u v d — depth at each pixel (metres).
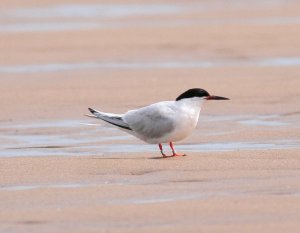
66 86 20.72
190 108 13.52
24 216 10.08
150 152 14.09
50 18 34.47
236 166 12.50
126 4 39.06
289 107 17.61
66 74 22.55
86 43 27.72
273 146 14.21
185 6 38.03
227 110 17.55
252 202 10.41
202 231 9.30
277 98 18.58
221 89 19.84
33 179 11.99
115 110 17.92
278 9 35.56
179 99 13.62
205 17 33.81
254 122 16.38
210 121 16.56
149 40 27.98
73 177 12.08
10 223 9.84
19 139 15.43
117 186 11.46
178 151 14.14
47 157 13.65
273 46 26.09
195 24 31.66
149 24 31.97
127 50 26.27
